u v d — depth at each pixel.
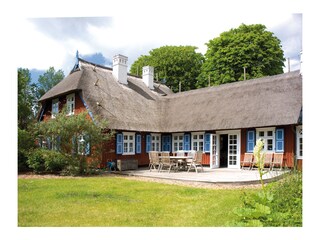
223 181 11.63
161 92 27.41
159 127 21.38
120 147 19.25
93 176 15.09
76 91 19.42
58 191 10.00
